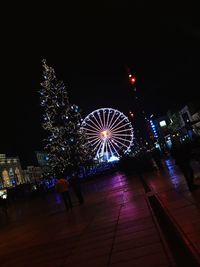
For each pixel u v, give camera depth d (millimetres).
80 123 64438
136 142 70438
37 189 52500
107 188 26516
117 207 13688
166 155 62844
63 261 7297
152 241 7102
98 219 11766
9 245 11148
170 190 13969
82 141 64062
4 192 54000
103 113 58812
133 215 10781
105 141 58281
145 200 13484
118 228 9328
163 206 10352
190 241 6047
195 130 61656
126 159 36625
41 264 7520
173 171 25109
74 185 19516
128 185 23828
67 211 17281
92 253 7367
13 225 17438
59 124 63781
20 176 91250
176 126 78062
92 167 69562
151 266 5570
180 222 7652
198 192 11406
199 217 7660
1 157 84562
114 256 6734
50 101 64312
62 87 65062
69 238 9617
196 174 16375
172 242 6516
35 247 9570
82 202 19453
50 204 26875
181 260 5383
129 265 5938
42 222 15281
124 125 58344
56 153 63031
